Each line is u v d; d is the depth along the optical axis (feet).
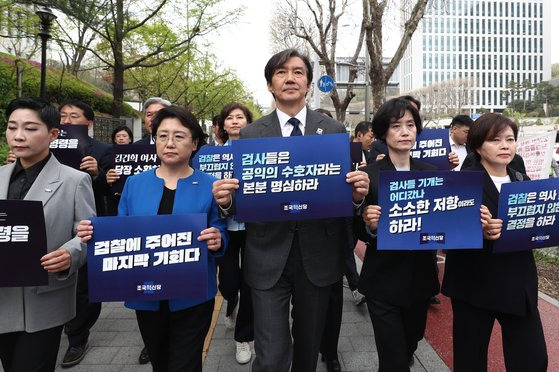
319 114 8.03
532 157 18.25
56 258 6.18
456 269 7.41
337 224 7.64
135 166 11.46
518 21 257.96
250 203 6.77
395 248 7.03
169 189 7.32
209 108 79.20
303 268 7.27
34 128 6.61
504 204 6.87
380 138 8.34
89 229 6.36
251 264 7.48
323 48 46.78
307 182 6.79
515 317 7.05
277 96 7.68
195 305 7.03
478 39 252.42
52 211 6.71
